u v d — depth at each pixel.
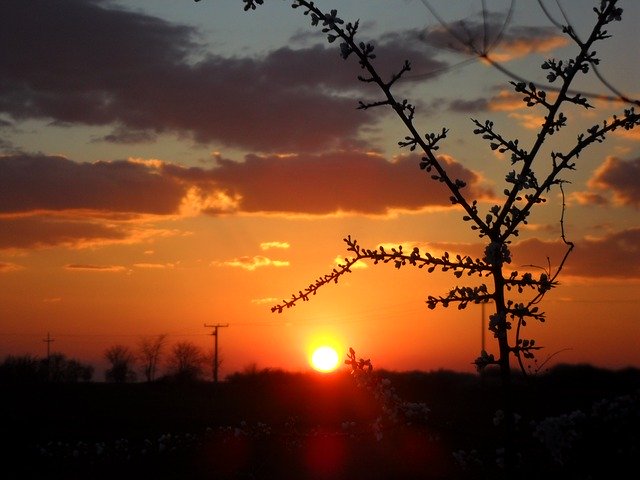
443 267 4.70
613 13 4.31
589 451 5.02
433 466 6.32
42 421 40.56
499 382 4.77
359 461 12.28
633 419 5.08
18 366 71.75
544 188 4.62
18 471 22.30
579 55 4.41
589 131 4.62
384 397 5.29
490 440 5.10
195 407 50.09
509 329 4.48
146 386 71.12
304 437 18.64
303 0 4.59
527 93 4.52
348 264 5.06
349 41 4.59
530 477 4.92
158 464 20.86
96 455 25.02
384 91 4.62
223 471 18.28
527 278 4.51
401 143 4.66
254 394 57.78
